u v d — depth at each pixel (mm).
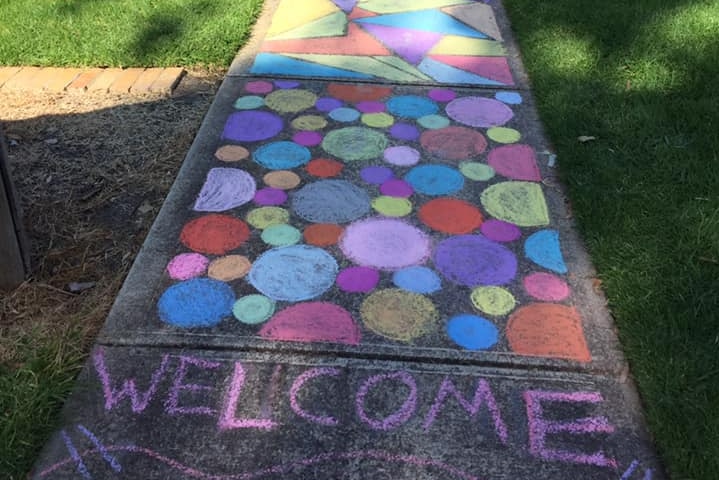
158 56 4184
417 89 3990
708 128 3488
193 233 2861
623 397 2232
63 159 3328
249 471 1982
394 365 2312
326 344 2375
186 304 2521
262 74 4090
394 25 4766
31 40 4289
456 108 3811
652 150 3342
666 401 2154
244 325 2441
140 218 2969
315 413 2148
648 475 2004
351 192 3127
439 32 4688
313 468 1993
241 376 2262
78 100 3814
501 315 2512
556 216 3014
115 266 2707
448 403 2191
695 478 1960
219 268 2688
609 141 3441
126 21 4523
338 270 2691
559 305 2562
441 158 3387
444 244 2842
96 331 2408
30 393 2141
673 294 2529
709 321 2414
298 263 2719
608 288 2604
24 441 2020
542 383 2270
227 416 2135
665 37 4422
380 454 2035
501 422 2139
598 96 3818
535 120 3719
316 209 3014
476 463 2020
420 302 2555
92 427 2094
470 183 3213
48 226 2893
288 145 3445
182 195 3078
